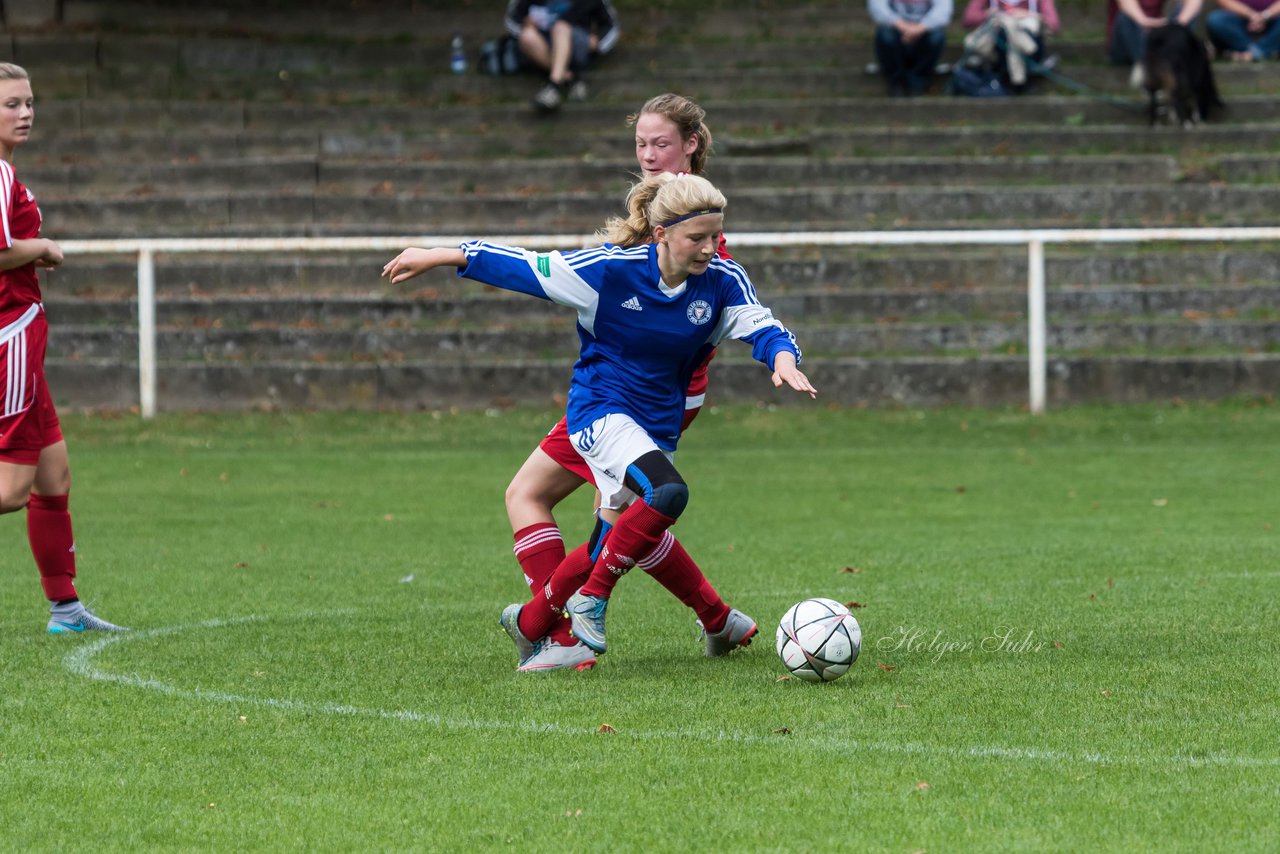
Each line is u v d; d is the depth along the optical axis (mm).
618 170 64750
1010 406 53625
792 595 25062
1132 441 47750
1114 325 55781
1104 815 12938
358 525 34375
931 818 12898
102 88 70625
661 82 72000
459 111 68875
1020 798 13414
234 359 55781
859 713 16484
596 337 18672
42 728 16172
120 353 55562
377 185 64688
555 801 13492
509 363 54469
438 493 39438
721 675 18641
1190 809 13078
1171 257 58906
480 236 62062
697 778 14109
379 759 14906
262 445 48219
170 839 12633
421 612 23719
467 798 13609
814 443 48469
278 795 13773
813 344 56094
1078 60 72938
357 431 50594
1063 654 19641
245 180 64562
